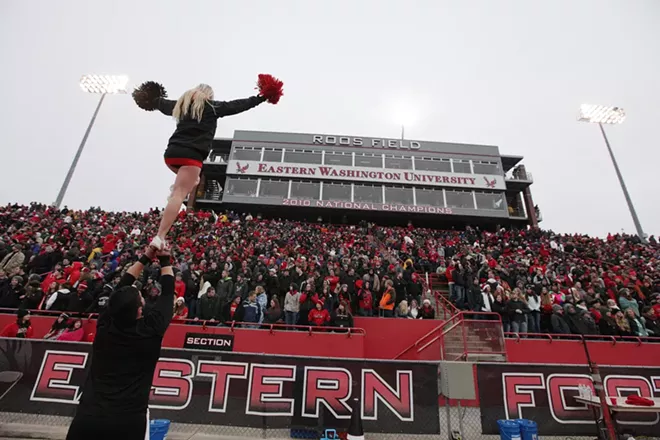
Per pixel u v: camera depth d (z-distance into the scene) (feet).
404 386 24.32
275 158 133.80
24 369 23.52
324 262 55.77
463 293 46.75
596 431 24.26
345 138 139.03
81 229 65.10
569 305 39.06
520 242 90.33
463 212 126.11
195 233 77.77
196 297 39.68
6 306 34.30
